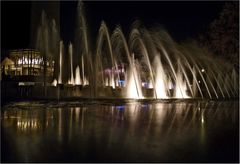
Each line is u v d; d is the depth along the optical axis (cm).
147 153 442
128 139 539
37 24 2719
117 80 2711
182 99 2009
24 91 1939
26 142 512
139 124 731
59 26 2791
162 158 417
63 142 512
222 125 730
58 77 2641
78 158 414
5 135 574
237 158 420
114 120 809
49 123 741
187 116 937
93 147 476
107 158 415
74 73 2669
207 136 577
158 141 526
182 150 462
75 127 676
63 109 1141
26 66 2503
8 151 450
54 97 1897
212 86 3034
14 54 2567
